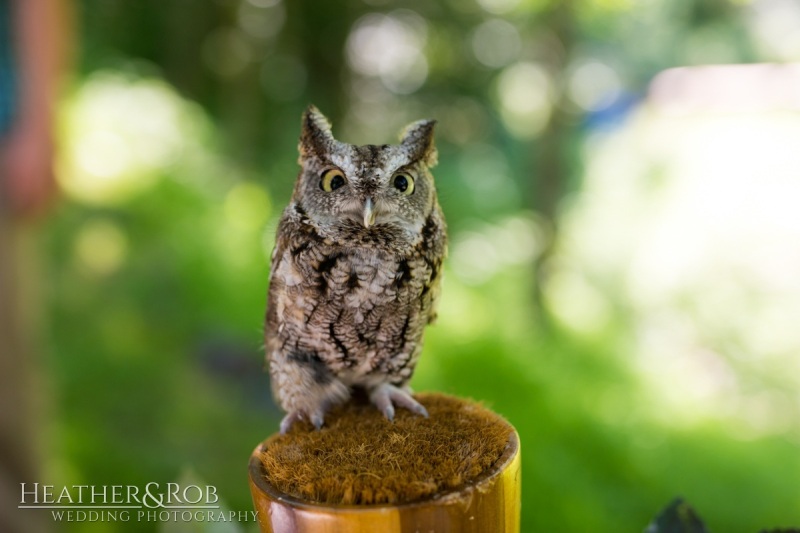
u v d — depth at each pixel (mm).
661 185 14641
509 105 14984
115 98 9703
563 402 7098
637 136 16172
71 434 5121
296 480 1444
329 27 14062
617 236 13805
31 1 3650
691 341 11750
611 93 16875
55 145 3854
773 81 17000
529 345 8625
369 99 15289
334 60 14438
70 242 7133
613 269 13031
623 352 10086
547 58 9305
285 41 13711
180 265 7449
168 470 5184
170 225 7992
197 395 6207
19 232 3557
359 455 1546
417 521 1302
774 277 12570
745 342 11453
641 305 12492
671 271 12969
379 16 14305
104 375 5969
